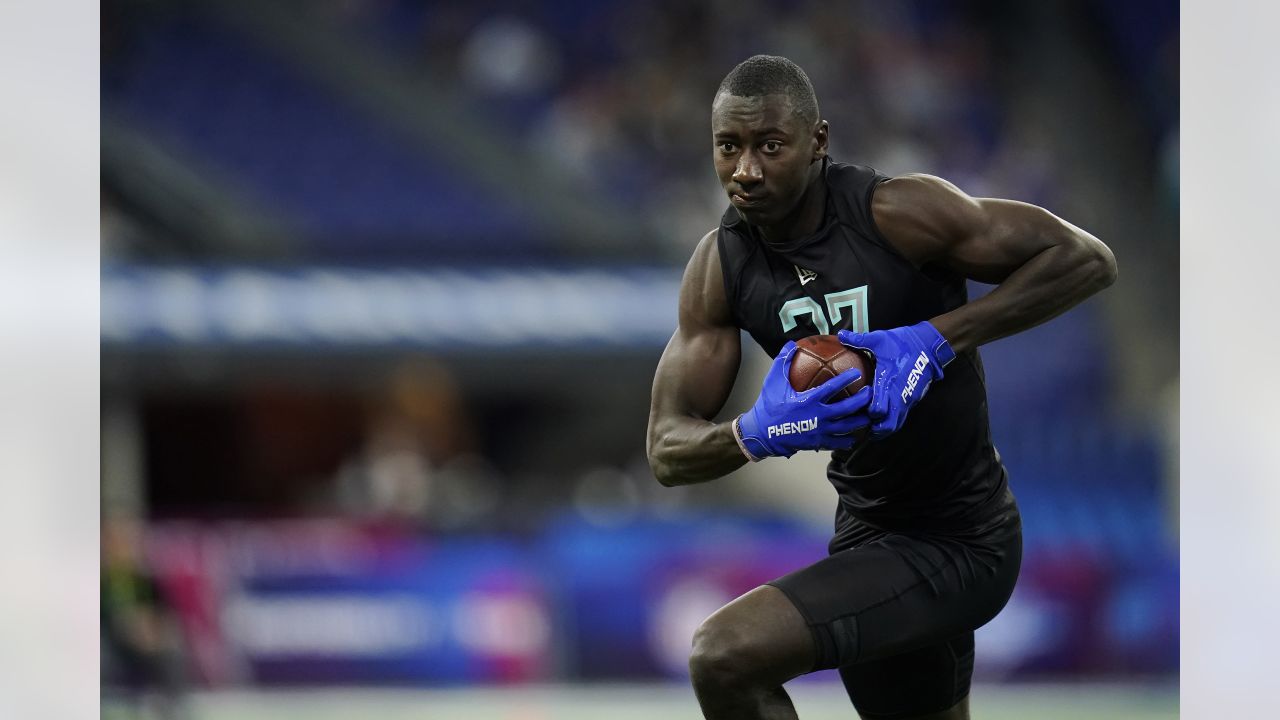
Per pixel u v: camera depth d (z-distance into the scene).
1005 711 29.16
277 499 45.69
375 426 45.28
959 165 49.66
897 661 13.53
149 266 46.59
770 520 33.72
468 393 46.59
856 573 12.16
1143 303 47.03
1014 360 44.84
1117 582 33.66
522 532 32.88
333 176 49.81
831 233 11.97
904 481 12.73
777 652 11.51
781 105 11.24
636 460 45.94
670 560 32.88
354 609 31.83
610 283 47.28
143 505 42.66
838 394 11.27
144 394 45.31
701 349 12.67
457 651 32.03
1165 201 49.09
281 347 45.12
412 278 47.28
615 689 32.03
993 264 11.70
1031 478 39.91
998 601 12.92
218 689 31.03
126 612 27.23
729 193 11.52
